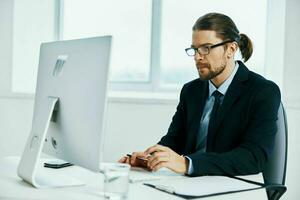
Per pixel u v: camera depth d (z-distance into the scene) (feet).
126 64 9.86
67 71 3.89
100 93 3.47
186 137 5.65
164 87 9.56
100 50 3.51
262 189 3.74
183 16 9.40
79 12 9.97
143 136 8.61
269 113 4.84
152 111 8.52
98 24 9.91
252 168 4.42
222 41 5.03
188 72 9.50
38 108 4.36
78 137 3.70
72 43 3.92
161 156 4.16
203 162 4.25
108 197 3.36
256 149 4.52
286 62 7.68
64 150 3.98
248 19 8.93
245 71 5.27
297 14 7.59
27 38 9.53
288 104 7.67
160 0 9.41
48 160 5.24
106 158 8.82
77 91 3.71
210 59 5.04
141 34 9.71
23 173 3.91
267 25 8.52
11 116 9.25
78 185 3.84
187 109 5.74
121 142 8.73
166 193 3.53
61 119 3.93
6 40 9.17
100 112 3.47
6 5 9.13
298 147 7.70
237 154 4.43
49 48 4.37
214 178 4.11
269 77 8.48
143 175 4.30
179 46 9.49
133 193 3.51
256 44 8.87
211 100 5.44
